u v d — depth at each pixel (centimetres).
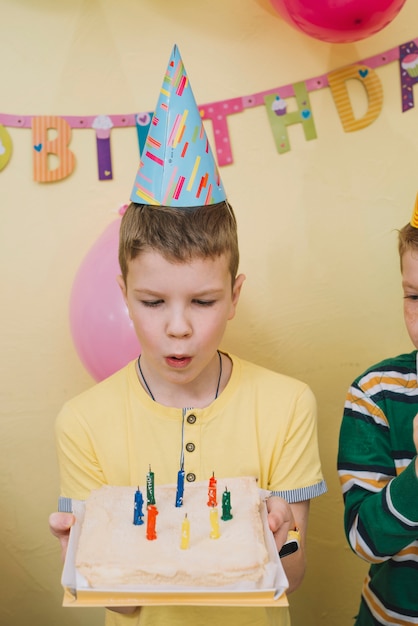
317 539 157
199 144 103
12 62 140
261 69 143
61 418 109
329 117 145
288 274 149
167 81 103
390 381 113
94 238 146
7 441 151
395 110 145
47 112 142
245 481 97
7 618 157
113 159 144
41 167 142
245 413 108
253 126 144
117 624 108
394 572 112
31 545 155
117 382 111
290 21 126
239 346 151
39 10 139
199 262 96
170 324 98
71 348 149
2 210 144
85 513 91
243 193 146
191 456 105
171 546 83
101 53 141
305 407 109
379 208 148
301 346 151
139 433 107
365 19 119
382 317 151
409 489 94
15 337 148
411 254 102
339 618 159
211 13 141
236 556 81
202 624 102
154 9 140
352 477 109
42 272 146
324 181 146
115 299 125
